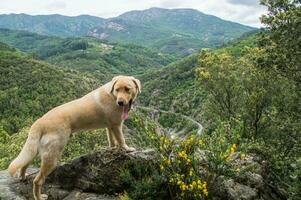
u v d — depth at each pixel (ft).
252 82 21.01
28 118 82.38
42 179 6.89
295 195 9.58
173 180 7.19
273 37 15.39
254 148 11.73
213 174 7.55
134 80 7.21
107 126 7.44
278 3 15.25
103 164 7.90
